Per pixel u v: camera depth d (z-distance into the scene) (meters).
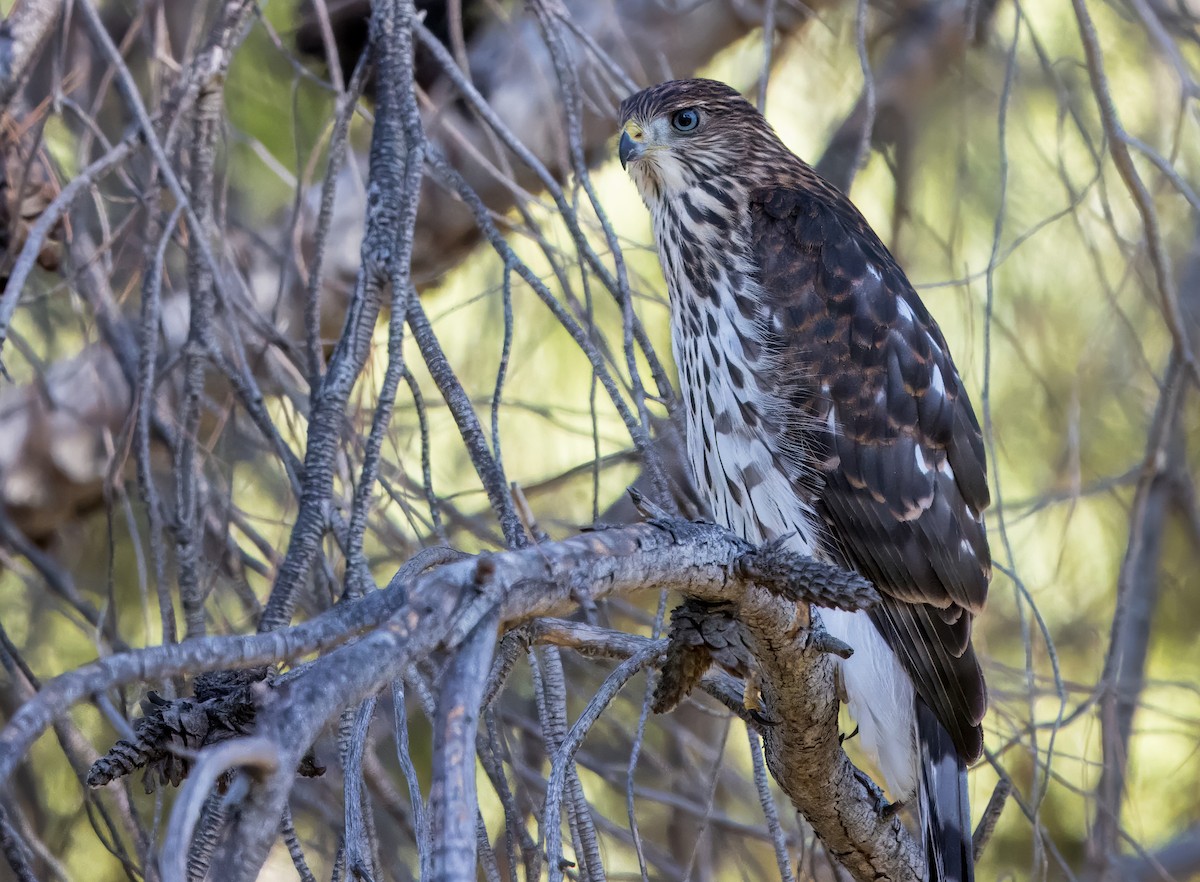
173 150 6.89
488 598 3.70
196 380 6.49
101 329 8.23
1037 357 10.16
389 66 6.89
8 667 7.01
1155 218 7.22
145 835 6.38
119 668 3.11
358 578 5.60
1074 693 9.28
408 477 7.46
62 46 6.86
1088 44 7.03
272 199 9.48
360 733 4.68
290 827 5.36
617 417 9.95
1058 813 9.42
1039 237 10.29
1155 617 10.84
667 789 8.95
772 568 4.56
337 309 9.50
